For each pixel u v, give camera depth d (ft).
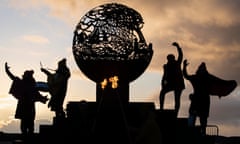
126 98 81.25
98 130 65.62
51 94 79.56
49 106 79.87
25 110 79.51
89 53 80.18
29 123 79.87
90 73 81.56
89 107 78.28
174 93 77.97
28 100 79.77
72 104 77.71
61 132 75.82
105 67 80.28
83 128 75.25
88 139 65.98
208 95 78.18
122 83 81.66
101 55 79.87
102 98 67.00
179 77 77.71
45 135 76.38
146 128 53.06
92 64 80.48
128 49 79.92
